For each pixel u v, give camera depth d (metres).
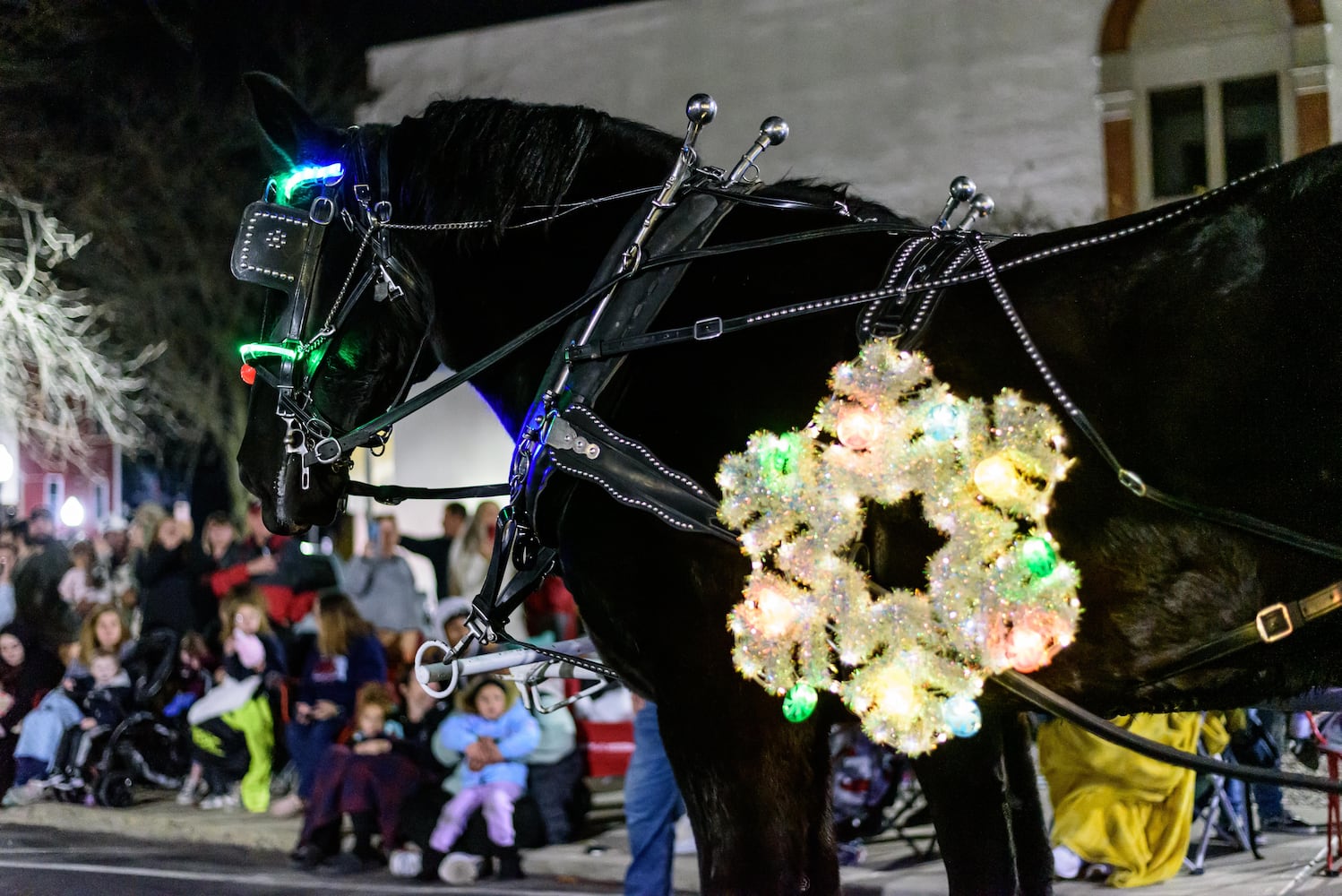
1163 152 11.91
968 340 2.70
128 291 18.11
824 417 2.77
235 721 8.87
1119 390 2.55
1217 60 11.62
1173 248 2.55
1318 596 2.37
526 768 7.15
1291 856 6.46
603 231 3.24
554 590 7.93
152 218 18.00
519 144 3.32
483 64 14.48
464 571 9.32
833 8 12.91
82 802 9.20
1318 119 11.28
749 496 2.77
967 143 12.45
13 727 9.57
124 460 20.73
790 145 13.11
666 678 2.90
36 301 16.97
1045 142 12.20
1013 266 2.72
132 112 17.64
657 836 5.59
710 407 2.89
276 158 3.70
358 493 3.64
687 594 2.86
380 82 15.07
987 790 2.98
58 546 10.63
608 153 3.29
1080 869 6.15
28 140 16.97
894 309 2.78
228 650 9.03
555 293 3.28
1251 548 2.45
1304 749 7.01
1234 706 2.61
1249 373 2.43
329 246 3.50
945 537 2.70
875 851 6.88
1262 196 2.49
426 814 7.06
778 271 2.97
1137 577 2.53
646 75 13.66
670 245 3.09
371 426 3.36
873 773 6.64
